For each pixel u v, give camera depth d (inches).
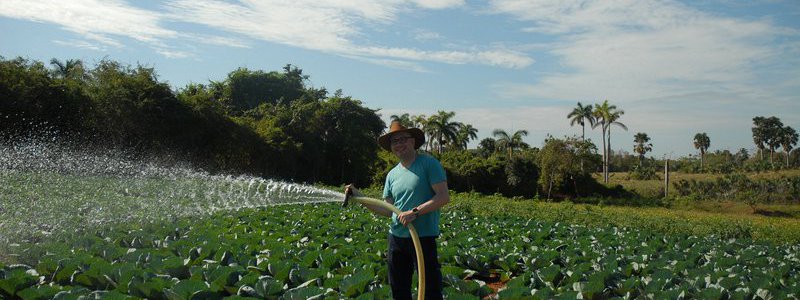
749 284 347.9
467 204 983.6
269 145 1732.3
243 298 259.3
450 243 494.9
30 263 360.2
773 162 3412.9
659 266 409.4
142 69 1433.3
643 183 2586.1
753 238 775.1
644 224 814.5
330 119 2007.9
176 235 491.8
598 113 2566.4
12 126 1176.8
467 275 390.0
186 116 1449.3
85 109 1286.9
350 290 295.6
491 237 573.9
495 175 2112.5
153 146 1397.6
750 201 1840.6
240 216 662.5
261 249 413.7
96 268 303.1
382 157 2165.4
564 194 2118.6
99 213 601.0
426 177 238.4
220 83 2495.1
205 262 348.2
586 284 324.5
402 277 246.5
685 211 1704.0
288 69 2871.6
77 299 251.9
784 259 528.4
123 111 1323.8
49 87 1234.0
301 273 325.4
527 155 2197.3
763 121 3639.3
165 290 272.1
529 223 723.4
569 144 2037.4
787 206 1764.3
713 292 314.5
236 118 1717.5
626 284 337.1
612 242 563.5
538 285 350.3
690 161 3410.4
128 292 282.2
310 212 741.3
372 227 614.9
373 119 2090.3
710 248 565.3
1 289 283.1
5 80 1189.7
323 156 1978.3
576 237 637.3
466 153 2314.2
